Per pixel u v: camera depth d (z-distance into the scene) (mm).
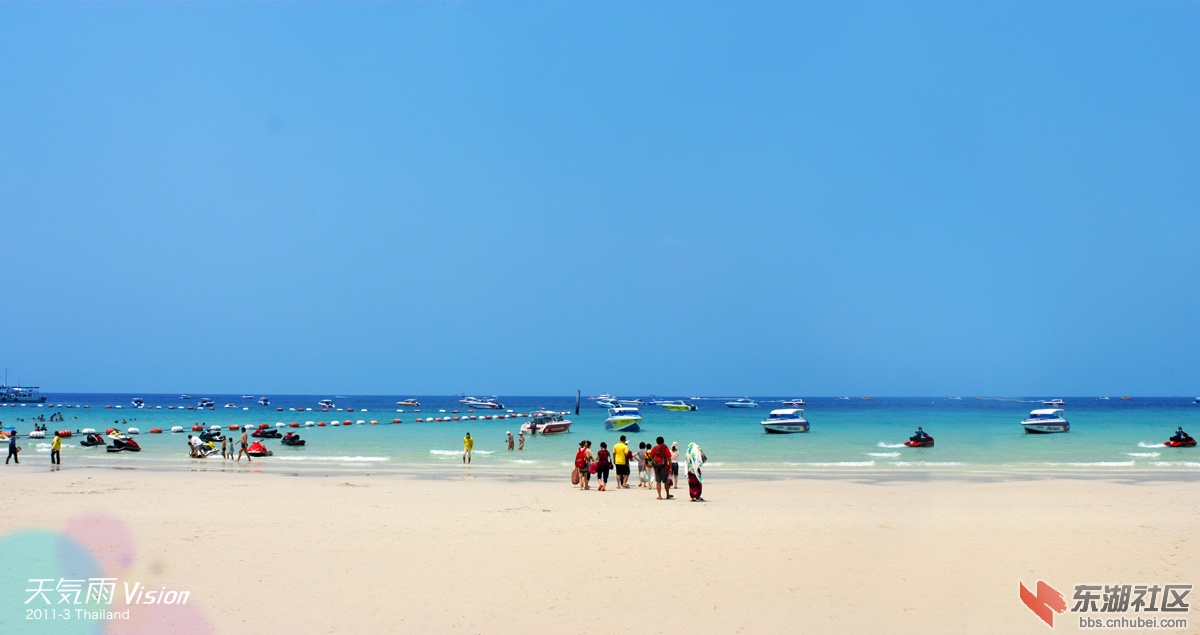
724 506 19734
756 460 38344
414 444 50656
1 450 43812
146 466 33500
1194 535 15078
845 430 67250
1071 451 43625
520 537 14812
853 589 11133
